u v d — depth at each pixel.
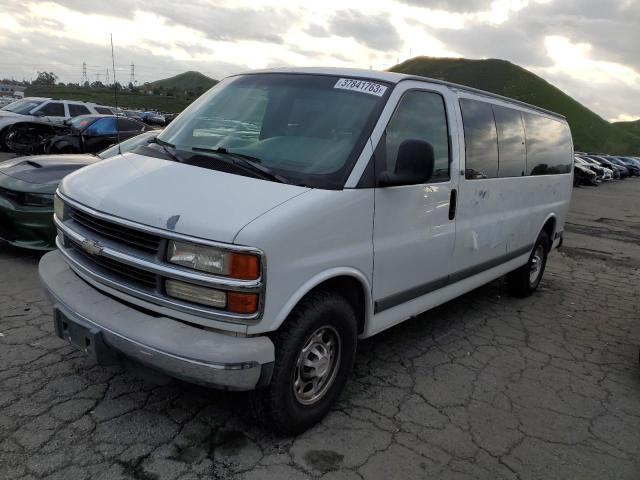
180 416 3.21
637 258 10.16
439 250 4.03
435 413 3.55
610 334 5.48
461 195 4.20
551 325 5.58
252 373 2.65
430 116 3.90
